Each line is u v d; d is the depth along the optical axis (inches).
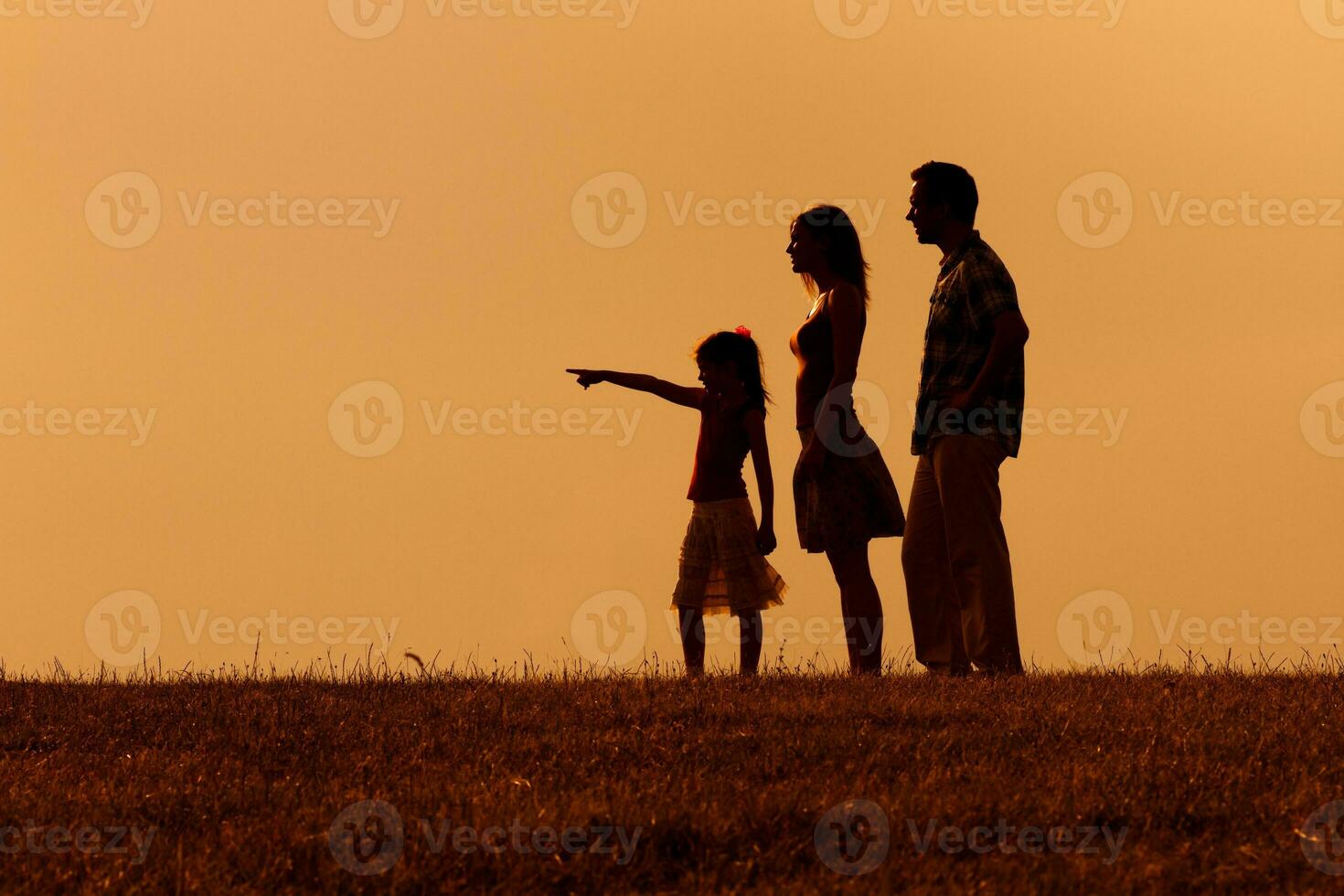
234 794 557.3
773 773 579.5
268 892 445.1
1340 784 553.0
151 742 686.5
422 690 849.5
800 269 987.3
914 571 939.3
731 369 1016.2
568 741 652.1
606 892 446.0
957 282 887.7
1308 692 794.2
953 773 566.6
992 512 871.7
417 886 449.4
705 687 817.5
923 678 836.6
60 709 783.7
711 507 1015.0
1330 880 439.2
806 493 956.0
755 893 436.5
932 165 912.3
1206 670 946.7
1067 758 594.2
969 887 434.0
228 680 935.0
